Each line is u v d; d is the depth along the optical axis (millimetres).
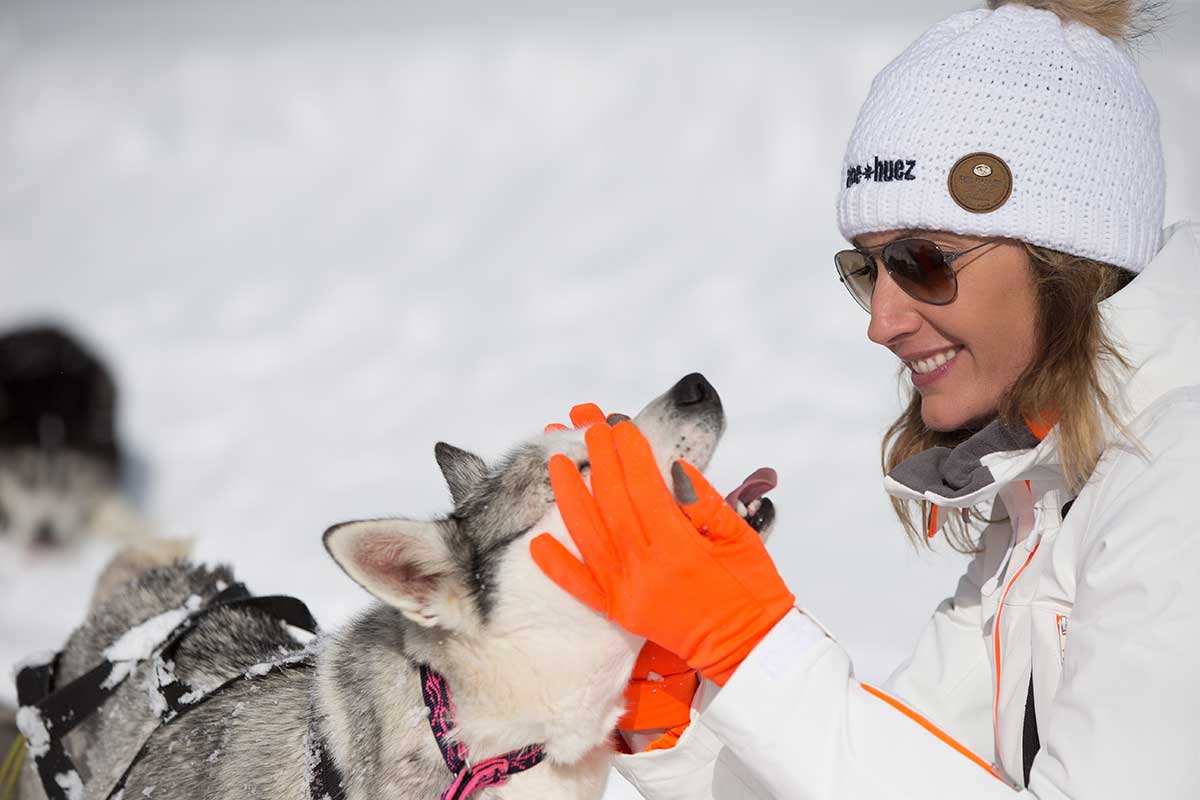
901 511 2809
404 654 2381
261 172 15984
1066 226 2170
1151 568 1861
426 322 10570
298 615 3252
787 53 18188
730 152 15094
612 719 2391
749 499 2436
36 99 19156
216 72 20000
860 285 2658
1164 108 13445
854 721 1953
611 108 17109
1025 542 2373
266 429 8250
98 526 5594
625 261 11781
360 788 2334
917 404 2760
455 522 2475
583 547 2184
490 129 16844
